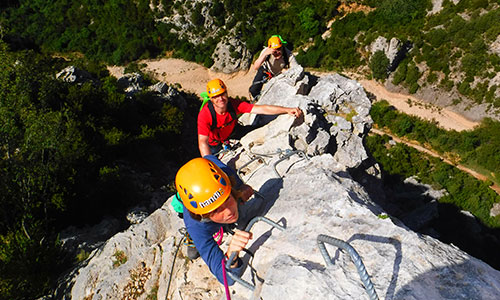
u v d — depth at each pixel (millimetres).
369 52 64438
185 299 5293
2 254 14055
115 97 46969
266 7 71812
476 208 45906
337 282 3217
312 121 7781
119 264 7973
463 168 52219
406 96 62531
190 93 71250
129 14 76500
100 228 27000
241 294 4238
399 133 56719
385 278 3148
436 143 55156
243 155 7668
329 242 2951
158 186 36906
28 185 24516
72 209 26547
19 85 30594
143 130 45469
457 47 59969
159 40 77312
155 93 60656
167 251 6910
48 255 14391
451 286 2951
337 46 67875
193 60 76125
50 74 41156
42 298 10305
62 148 27891
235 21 72375
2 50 32094
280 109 6906
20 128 28984
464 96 58719
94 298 6965
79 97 42062
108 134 39938
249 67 73625
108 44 78000
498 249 42438
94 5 79625
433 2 65062
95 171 31828
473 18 60062
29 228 19766
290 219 4398
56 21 80875
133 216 28922
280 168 6074
